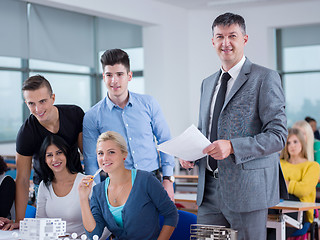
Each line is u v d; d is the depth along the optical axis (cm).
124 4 718
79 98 933
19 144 263
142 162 272
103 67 261
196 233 179
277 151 201
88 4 659
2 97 794
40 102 241
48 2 616
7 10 788
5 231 240
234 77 220
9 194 264
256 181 208
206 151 197
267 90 205
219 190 219
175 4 812
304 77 1000
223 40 214
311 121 823
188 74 855
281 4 809
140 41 908
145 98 277
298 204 322
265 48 823
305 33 991
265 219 212
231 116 213
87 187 220
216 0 795
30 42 830
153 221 222
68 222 254
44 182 257
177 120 828
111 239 237
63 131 267
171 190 282
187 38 852
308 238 400
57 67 883
